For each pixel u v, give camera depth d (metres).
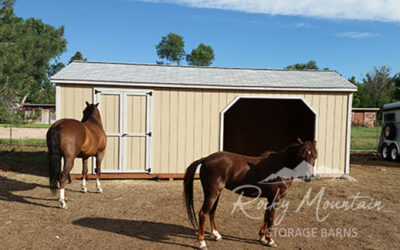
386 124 13.71
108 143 8.57
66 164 5.88
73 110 8.42
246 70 11.06
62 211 5.75
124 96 8.57
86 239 4.50
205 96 8.93
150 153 8.73
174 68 10.66
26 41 12.20
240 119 14.12
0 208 5.78
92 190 7.45
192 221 4.32
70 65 9.71
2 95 12.66
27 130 27.30
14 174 8.78
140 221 5.36
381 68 56.19
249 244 4.51
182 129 8.87
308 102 9.23
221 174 4.28
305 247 4.45
